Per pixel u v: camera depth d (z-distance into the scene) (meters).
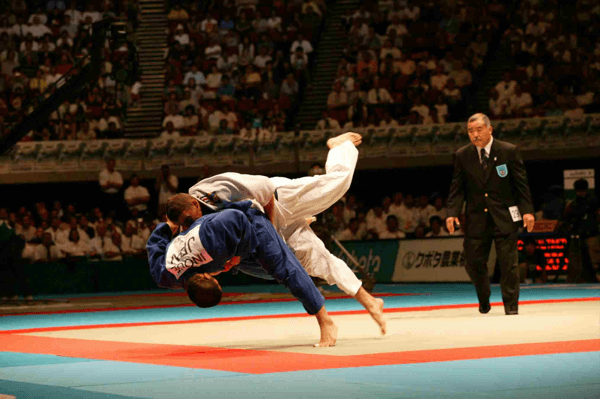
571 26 20.42
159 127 20.42
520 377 3.80
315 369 4.19
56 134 18.97
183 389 3.59
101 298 13.61
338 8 22.64
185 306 11.05
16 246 12.26
